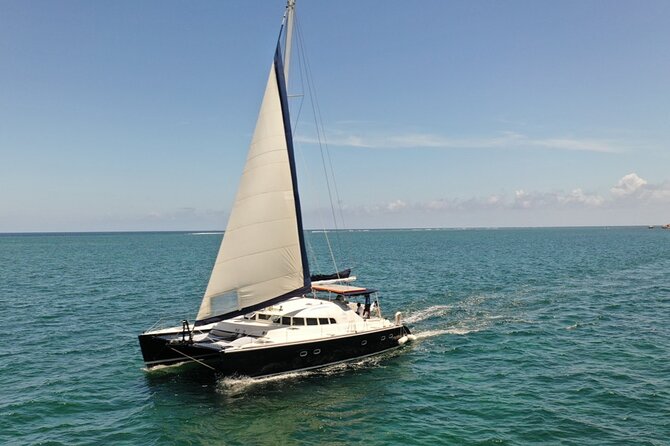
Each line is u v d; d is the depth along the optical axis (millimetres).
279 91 21672
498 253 99625
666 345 25250
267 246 21531
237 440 15242
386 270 64938
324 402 18219
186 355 21688
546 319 31969
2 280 55312
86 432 15750
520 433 15555
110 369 22078
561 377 20641
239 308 21172
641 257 81750
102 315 34312
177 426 16203
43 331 29297
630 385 19516
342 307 24922
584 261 75062
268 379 20469
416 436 15461
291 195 21969
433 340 26953
